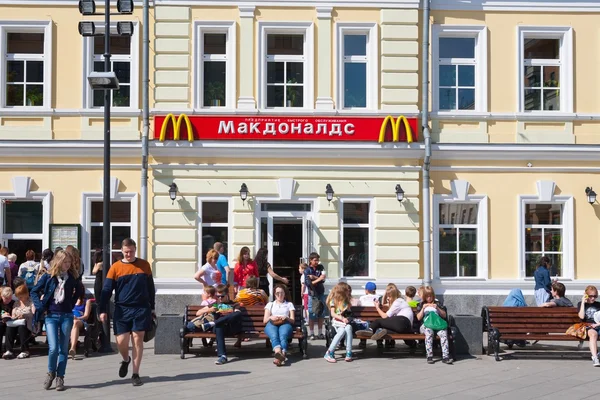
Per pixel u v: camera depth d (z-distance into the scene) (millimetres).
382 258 19000
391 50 19266
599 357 13320
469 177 19406
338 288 13844
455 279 19250
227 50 19250
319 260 18109
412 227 19094
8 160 18891
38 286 10898
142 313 11062
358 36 19516
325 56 19234
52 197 18922
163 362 13172
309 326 16391
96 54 19391
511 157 19406
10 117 18953
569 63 19734
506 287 19219
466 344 14078
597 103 19781
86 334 13688
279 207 19109
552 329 13875
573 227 19484
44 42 19125
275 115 19000
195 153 18859
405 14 19312
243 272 17125
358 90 19469
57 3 19094
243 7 19109
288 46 19500
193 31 19078
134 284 11039
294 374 12070
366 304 15539
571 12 19781
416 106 19266
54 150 18844
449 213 19547
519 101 19625
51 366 10742
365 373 12203
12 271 16953
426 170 19078
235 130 18891
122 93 19312
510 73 19672
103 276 14273
